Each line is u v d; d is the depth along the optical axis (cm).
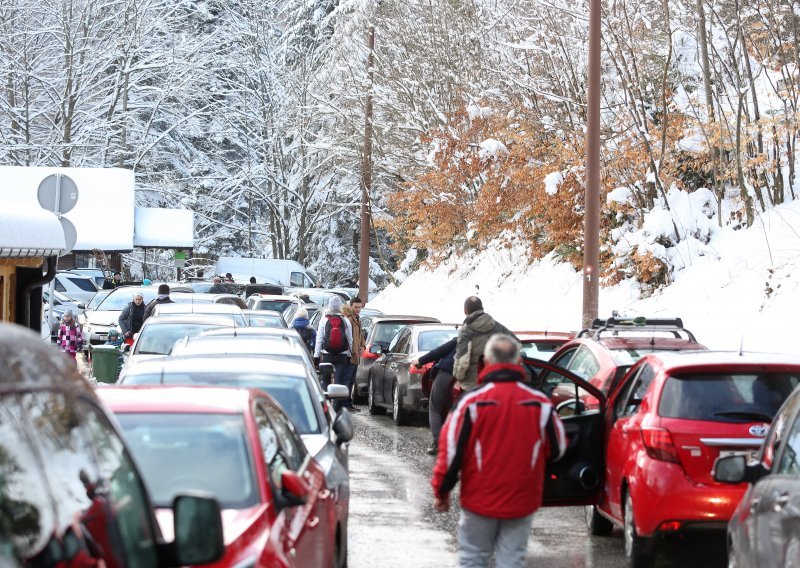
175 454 721
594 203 2570
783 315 2641
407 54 5203
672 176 3600
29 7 7238
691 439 1086
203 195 9169
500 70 4281
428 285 5341
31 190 5353
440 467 868
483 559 877
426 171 5181
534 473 866
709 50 3631
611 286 3478
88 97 7500
